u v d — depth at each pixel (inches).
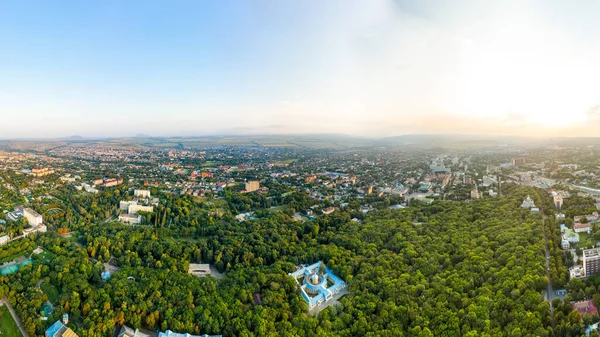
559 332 7834.6
